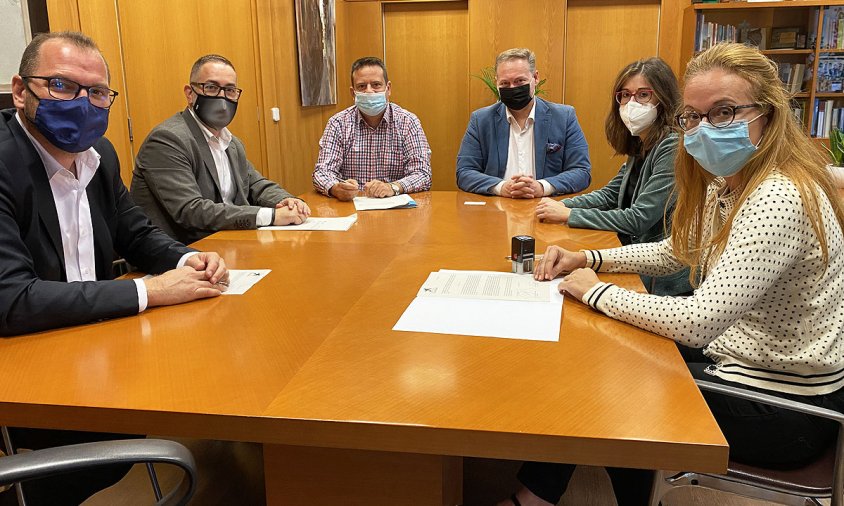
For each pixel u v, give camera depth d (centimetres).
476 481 208
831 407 130
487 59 605
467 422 94
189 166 256
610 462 90
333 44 593
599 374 110
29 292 132
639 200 235
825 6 545
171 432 99
